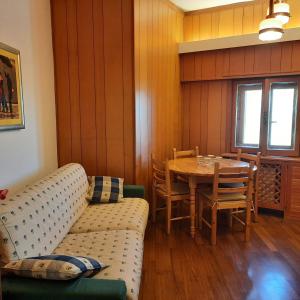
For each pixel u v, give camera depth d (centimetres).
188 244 295
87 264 147
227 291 218
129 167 318
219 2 391
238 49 388
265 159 369
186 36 431
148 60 333
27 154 262
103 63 310
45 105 300
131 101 307
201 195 325
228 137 421
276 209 371
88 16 306
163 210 381
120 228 229
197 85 431
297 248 286
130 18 294
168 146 405
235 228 336
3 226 149
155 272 243
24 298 128
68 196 230
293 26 364
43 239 177
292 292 217
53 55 319
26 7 257
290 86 373
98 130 322
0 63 214
